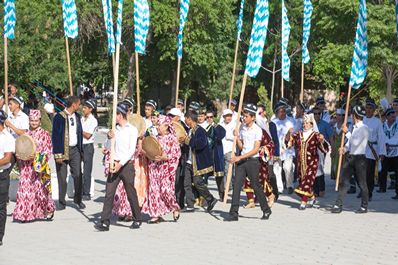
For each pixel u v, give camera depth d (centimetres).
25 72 3123
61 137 1547
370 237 1276
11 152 1165
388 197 1839
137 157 1402
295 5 5241
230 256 1114
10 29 1709
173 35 4356
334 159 2128
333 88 5122
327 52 4066
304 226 1384
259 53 1518
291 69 5706
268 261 1082
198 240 1238
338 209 1555
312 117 1617
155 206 1394
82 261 1071
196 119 1530
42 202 1408
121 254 1122
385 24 3922
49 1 4069
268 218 1468
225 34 4881
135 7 1711
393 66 4112
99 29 4312
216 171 1641
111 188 1324
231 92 1862
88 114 1712
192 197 1546
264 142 1448
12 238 1241
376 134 1803
